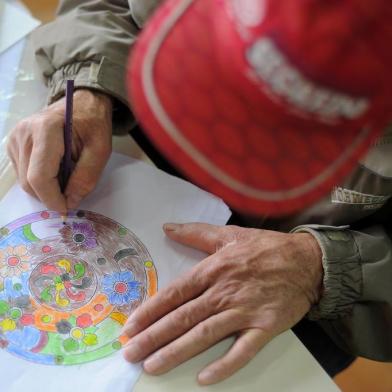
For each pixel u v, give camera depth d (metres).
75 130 0.61
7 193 0.60
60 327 0.51
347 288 0.56
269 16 0.24
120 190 0.62
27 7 0.81
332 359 0.69
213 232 0.58
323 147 0.27
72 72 0.66
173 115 0.26
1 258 0.55
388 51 0.23
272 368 0.51
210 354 0.51
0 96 0.69
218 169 0.27
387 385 1.14
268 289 0.53
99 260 0.56
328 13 0.23
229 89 0.26
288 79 0.24
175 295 0.53
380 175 0.56
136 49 0.28
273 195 0.27
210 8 0.26
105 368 0.49
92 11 0.71
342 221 0.63
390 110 0.26
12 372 0.48
